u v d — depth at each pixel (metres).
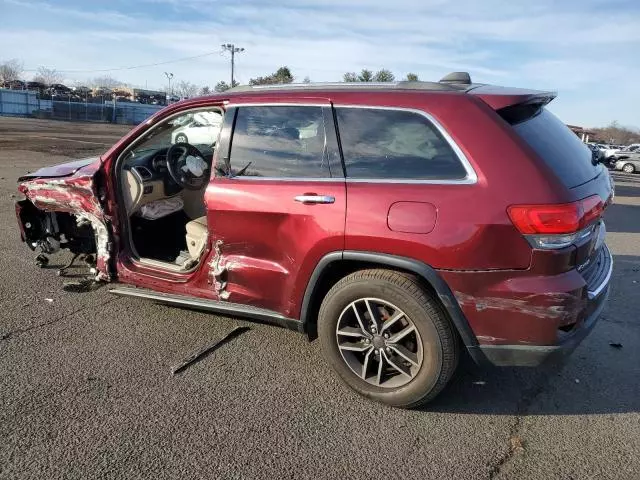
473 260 2.66
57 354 3.54
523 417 3.01
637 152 31.42
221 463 2.54
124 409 2.94
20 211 4.80
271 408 3.01
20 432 2.71
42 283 4.84
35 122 43.81
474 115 2.79
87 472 2.45
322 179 3.05
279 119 3.26
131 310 4.31
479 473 2.53
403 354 2.94
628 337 4.14
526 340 2.68
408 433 2.83
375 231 2.82
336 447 2.69
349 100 3.07
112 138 29.20
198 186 4.40
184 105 3.69
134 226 4.44
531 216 2.57
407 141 2.90
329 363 3.19
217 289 3.49
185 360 3.51
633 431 2.90
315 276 3.06
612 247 7.43
